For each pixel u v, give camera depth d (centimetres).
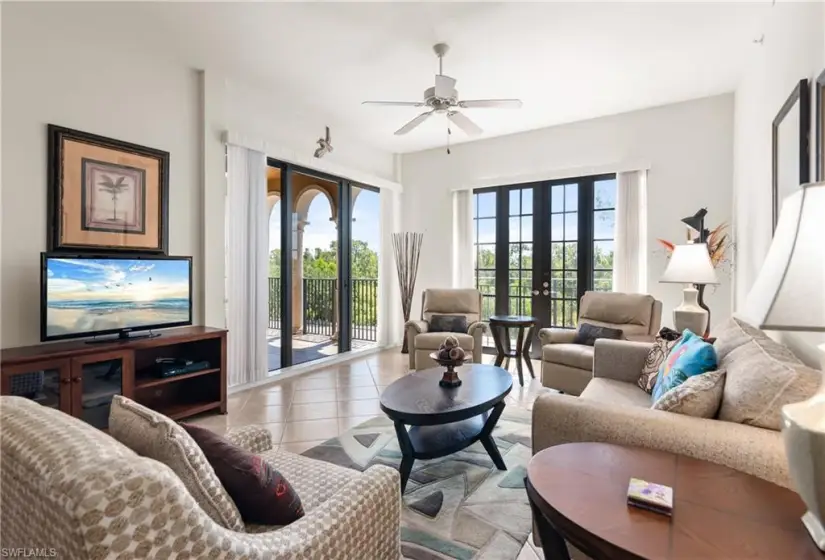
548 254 494
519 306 514
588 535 87
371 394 365
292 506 112
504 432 278
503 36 291
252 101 390
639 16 268
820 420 88
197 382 322
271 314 586
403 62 328
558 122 466
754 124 302
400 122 460
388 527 119
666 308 421
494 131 495
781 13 234
